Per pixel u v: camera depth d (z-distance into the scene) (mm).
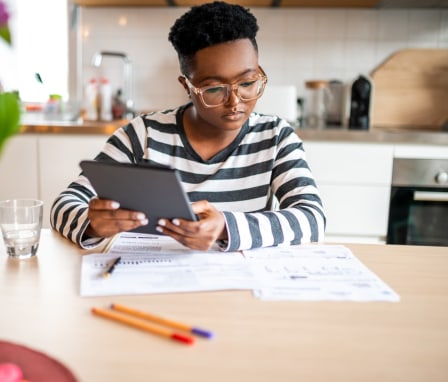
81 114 2635
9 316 644
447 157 2102
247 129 1229
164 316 646
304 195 1089
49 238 990
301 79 2676
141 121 1258
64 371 465
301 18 2613
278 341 588
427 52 2580
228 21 1000
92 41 2672
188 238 861
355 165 2139
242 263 848
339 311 675
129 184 792
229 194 1183
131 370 520
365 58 2641
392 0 2406
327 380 508
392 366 539
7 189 2230
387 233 2186
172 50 2672
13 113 424
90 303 683
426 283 791
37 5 2623
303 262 863
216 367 527
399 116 2633
